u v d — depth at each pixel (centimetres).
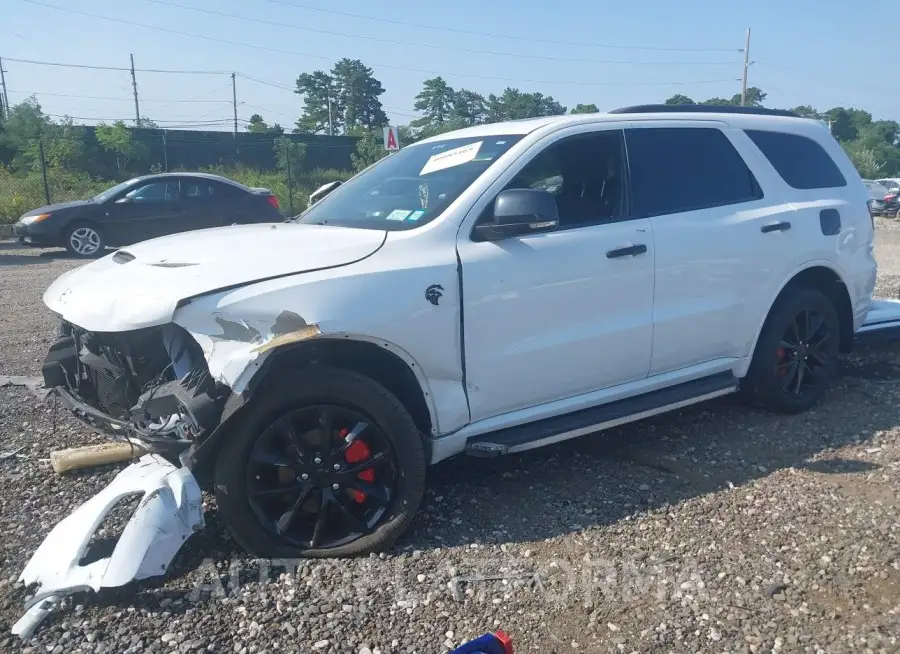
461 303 357
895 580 320
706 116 479
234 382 300
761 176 489
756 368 498
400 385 361
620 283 409
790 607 303
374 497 340
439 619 294
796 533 359
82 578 294
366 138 3338
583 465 440
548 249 384
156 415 316
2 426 484
